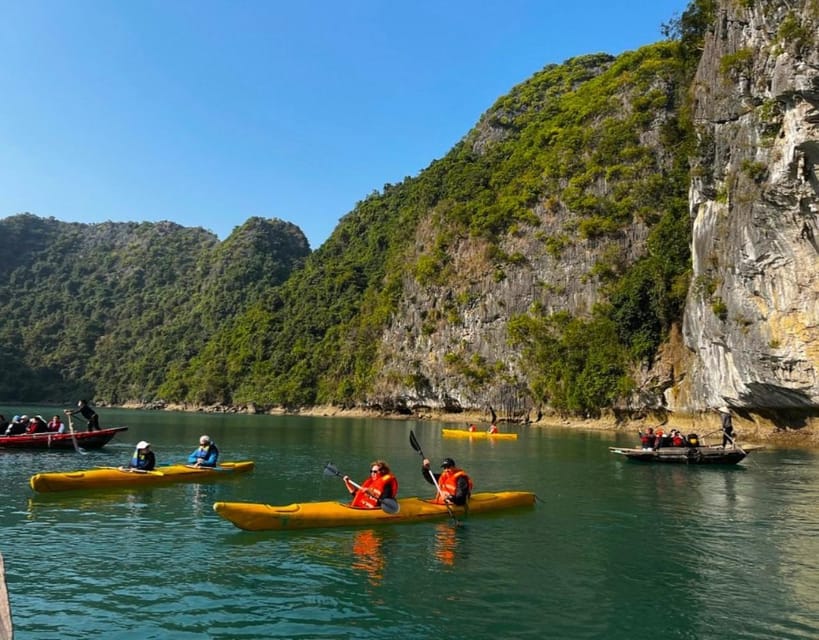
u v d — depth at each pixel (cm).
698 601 884
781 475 2123
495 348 6644
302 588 923
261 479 2012
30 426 2788
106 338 15812
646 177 5906
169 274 18388
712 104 3544
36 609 837
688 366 4438
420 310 7756
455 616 826
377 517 1305
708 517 1427
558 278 6209
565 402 5644
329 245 12538
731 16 3322
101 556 1079
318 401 9319
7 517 1380
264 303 12056
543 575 995
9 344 15150
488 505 1465
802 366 3069
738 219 3300
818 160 2759
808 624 805
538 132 7531
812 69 2608
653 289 4875
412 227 9138
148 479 1819
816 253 2962
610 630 787
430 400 7412
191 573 988
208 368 11444
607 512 1480
